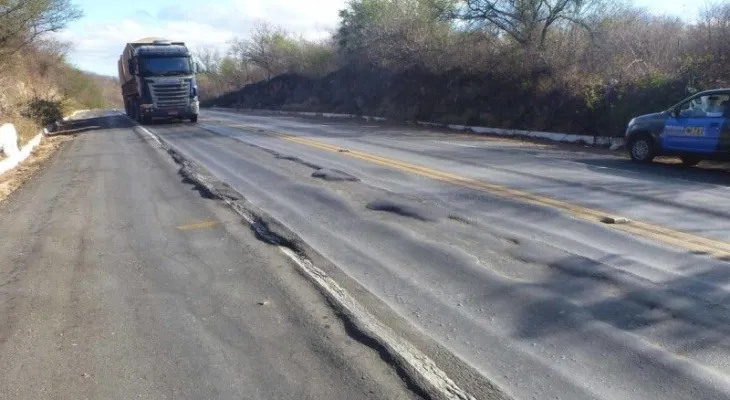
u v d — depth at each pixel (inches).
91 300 207.3
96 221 325.4
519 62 941.8
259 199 366.9
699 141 479.8
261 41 2241.6
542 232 274.7
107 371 156.7
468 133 895.1
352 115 1346.0
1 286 224.8
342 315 187.0
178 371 155.4
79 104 2576.3
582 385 143.1
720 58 666.8
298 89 1847.9
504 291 203.5
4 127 614.9
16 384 151.4
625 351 159.5
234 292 210.7
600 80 790.5
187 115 1144.8
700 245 249.3
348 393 141.9
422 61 1183.6
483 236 270.5
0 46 1041.5
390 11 1393.9
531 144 698.8
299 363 157.6
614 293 198.7
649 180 417.4
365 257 245.9
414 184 401.4
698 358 154.9
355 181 418.3
